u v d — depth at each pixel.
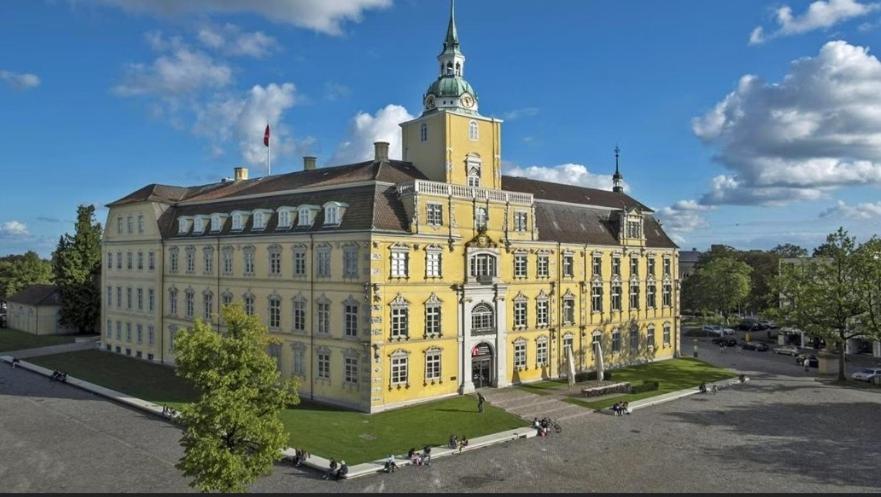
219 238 74.50
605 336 83.38
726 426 55.31
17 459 45.31
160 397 63.47
